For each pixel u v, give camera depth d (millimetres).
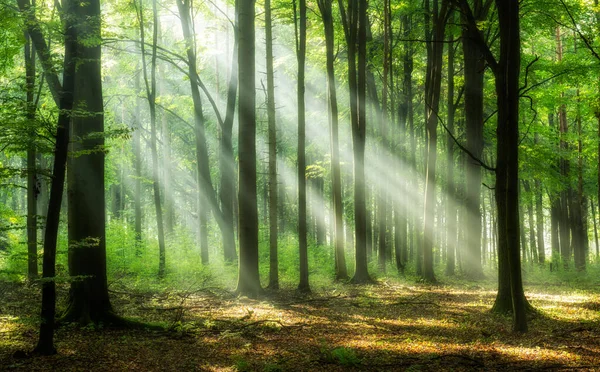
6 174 8133
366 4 20828
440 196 31984
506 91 11953
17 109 8234
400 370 8398
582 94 22812
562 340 10125
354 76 20797
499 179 13164
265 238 27875
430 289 19219
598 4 18844
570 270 25094
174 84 33188
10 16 9727
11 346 9477
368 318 13195
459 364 8586
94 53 11539
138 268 20203
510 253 11125
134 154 33031
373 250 31562
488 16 20562
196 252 23641
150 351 9586
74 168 11453
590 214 40125
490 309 13664
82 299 11406
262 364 8789
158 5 23797
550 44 27969
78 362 8570
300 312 14055
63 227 25828
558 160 28562
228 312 13828
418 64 27141
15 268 17781
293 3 18609
